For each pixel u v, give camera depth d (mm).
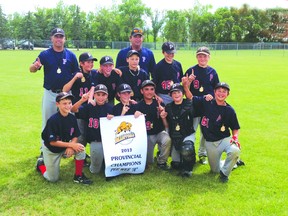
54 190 4500
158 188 4566
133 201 4199
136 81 5699
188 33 79688
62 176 4984
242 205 4113
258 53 45812
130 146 5012
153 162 5598
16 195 4355
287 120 8336
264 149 6215
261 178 4914
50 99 5512
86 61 5535
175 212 3945
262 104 10328
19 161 5539
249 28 68562
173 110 5191
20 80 15094
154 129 5371
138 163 5039
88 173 5141
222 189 4555
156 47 55500
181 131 5172
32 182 4746
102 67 5574
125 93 5121
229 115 4973
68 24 77062
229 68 22797
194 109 5320
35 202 4168
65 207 4055
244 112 9234
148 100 5320
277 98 11336
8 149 6102
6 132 7125
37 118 8367
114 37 80688
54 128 4605
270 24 66000
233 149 4691
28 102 10250
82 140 5559
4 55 33750
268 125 7859
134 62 5531
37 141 6582
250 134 7148
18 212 3953
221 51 50062
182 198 4277
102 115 5168
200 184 4711
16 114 8742
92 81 5672
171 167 5355
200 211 3969
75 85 5672
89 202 4172
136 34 5863
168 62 5793
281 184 4707
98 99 5117
